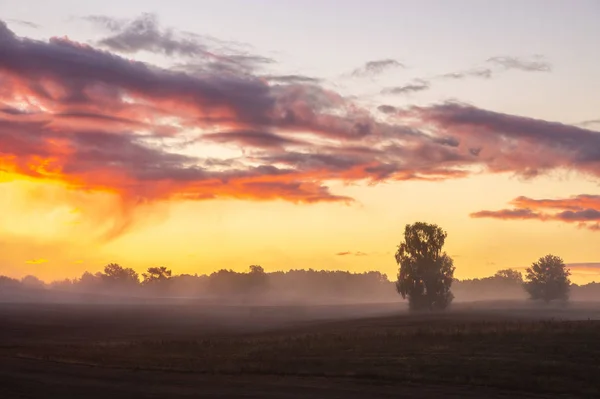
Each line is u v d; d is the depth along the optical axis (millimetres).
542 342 44312
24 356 46125
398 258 116625
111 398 27406
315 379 33406
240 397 27719
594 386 30312
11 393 28453
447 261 115125
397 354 42938
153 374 35812
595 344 42375
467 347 44344
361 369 36531
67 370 37375
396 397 27547
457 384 31141
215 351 52125
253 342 58469
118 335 81188
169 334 82438
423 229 115875
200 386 31078
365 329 72312
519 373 34156
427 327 67062
